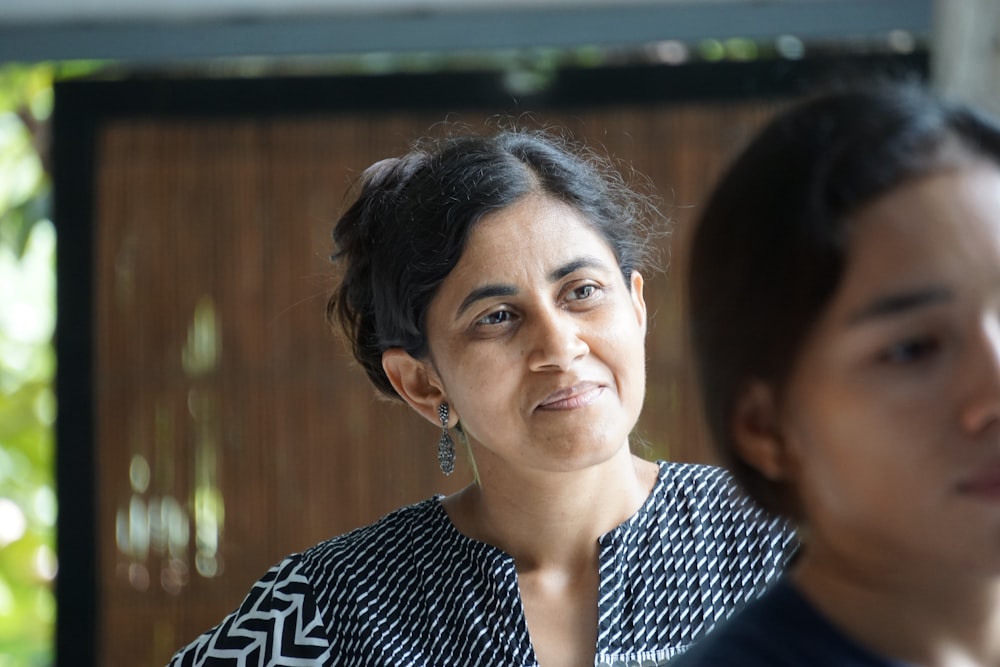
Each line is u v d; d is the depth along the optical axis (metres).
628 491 4.29
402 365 4.38
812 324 1.51
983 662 1.59
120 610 8.92
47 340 13.26
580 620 4.20
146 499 8.96
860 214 1.47
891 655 1.57
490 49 8.60
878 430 1.48
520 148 4.24
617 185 4.62
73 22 8.70
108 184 8.99
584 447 3.92
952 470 1.46
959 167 1.48
